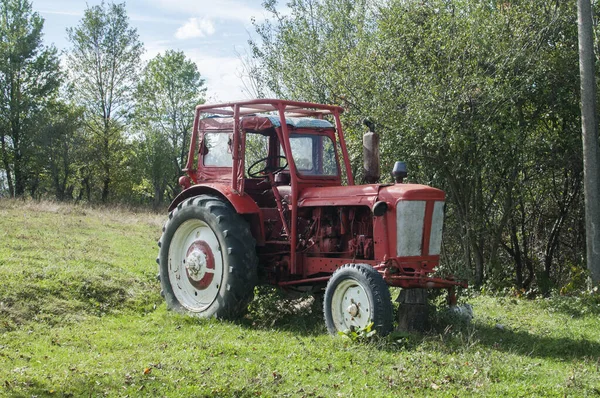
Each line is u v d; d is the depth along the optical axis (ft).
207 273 25.48
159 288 29.76
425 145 32.17
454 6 34.65
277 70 50.37
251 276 24.14
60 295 25.43
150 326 23.20
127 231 54.03
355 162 37.65
